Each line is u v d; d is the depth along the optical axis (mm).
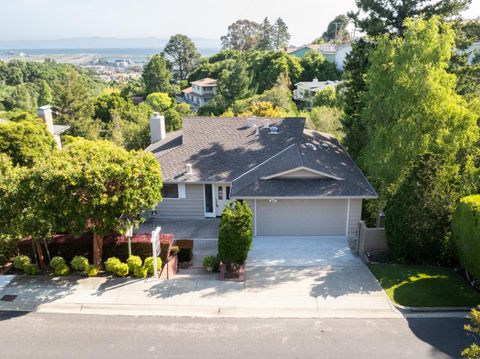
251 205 20719
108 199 14727
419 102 18781
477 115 19094
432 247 16797
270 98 49906
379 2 29656
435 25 18656
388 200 19031
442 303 14047
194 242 20500
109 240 16719
